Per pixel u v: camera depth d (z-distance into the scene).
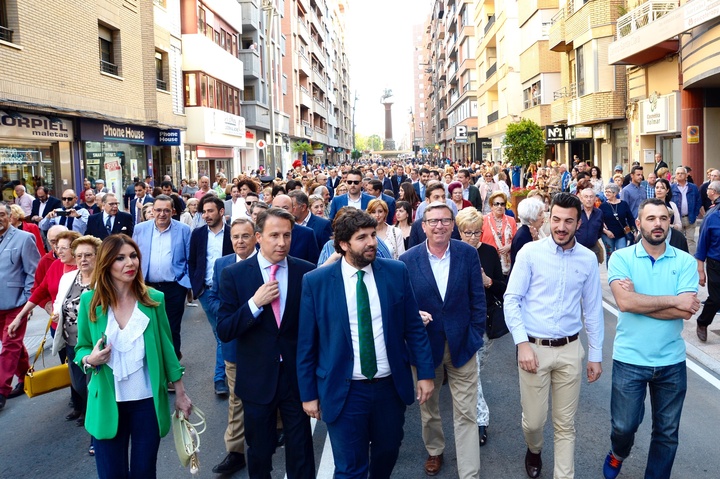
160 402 4.41
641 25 21.95
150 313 4.45
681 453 5.53
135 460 4.34
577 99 29.00
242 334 4.61
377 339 4.28
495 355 8.68
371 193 10.81
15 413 7.16
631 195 13.20
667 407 4.69
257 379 4.57
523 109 40.62
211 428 6.43
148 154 26.45
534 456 5.21
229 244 7.68
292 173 31.16
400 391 4.30
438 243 5.12
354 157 114.94
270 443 4.64
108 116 21.09
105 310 4.33
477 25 61.50
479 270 5.22
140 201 16.02
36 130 17.50
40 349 5.95
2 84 15.34
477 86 62.94
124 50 23.02
